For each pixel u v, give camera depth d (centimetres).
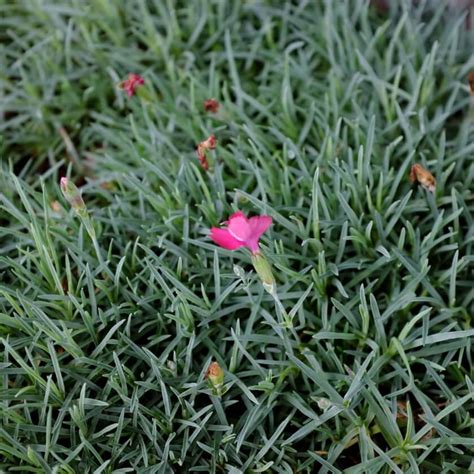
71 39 61
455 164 54
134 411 49
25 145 59
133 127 55
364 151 55
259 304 51
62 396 50
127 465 49
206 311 51
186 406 49
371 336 51
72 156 58
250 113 57
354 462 50
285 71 56
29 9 61
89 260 52
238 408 51
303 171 53
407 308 51
